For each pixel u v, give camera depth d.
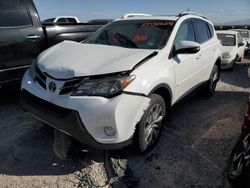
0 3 4.62
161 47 3.86
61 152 3.44
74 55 3.47
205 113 5.15
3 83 4.70
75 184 2.99
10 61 4.71
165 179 3.13
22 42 4.82
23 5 4.94
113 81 2.99
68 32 5.86
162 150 3.70
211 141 4.03
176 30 4.20
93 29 6.46
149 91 3.25
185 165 3.40
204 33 5.46
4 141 3.73
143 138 3.37
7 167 3.20
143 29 4.27
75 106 2.96
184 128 4.42
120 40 4.16
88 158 3.42
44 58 3.64
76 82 3.05
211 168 3.37
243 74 9.46
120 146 3.11
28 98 3.38
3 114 4.60
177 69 3.97
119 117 2.98
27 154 3.46
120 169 3.24
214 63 5.79
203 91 5.97
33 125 4.21
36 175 3.10
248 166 2.71
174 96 4.07
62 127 3.06
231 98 6.23
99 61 3.26
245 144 2.89
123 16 5.03
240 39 12.02
